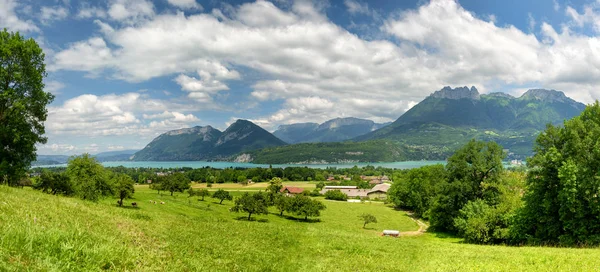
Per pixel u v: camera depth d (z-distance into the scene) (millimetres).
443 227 76188
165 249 15711
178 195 133500
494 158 63844
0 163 39938
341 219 101438
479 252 25859
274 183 178375
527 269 17672
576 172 36531
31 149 42656
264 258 19703
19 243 9961
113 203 85938
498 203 61219
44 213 15289
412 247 28984
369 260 22344
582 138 39688
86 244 11680
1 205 14344
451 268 19406
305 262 20812
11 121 39875
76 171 68625
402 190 121500
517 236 44781
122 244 13641
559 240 38250
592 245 34469
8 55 38625
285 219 96500
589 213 36906
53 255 10086
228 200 131000
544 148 42625
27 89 41656
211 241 21031
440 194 71062
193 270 13531
